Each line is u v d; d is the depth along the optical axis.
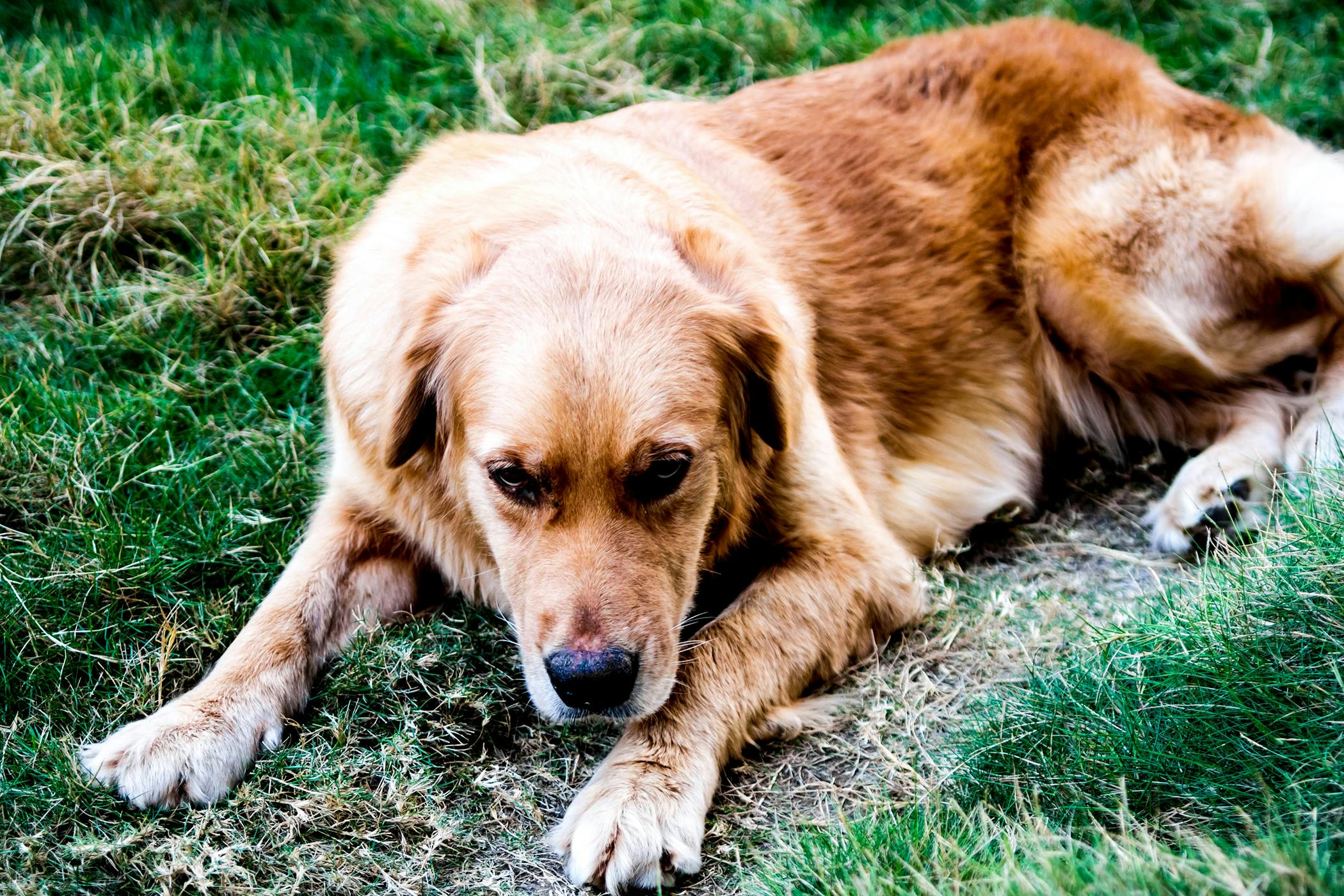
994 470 1.51
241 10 1.90
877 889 1.11
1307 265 1.49
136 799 1.22
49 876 1.17
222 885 1.18
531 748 1.27
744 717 1.27
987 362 1.52
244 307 1.55
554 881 1.19
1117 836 1.13
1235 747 1.15
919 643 1.35
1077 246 1.51
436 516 1.31
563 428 1.18
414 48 1.81
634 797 1.21
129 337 1.52
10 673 1.28
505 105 1.75
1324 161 1.53
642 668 1.19
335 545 1.35
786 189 1.47
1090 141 1.53
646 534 1.21
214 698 1.26
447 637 1.32
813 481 1.34
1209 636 1.19
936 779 1.21
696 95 1.82
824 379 1.42
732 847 1.20
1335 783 1.10
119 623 1.32
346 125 1.70
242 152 1.63
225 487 1.42
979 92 1.55
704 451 1.23
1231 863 1.06
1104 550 1.43
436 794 1.23
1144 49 1.94
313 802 1.21
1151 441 1.55
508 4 1.95
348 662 1.29
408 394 1.25
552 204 1.28
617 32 1.87
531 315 1.21
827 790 1.24
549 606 1.18
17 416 1.42
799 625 1.31
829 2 2.05
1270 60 1.92
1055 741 1.19
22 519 1.39
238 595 1.36
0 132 1.62
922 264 1.50
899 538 1.44
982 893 1.09
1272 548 1.25
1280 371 1.53
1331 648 1.16
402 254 1.31
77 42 1.76
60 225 1.58
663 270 1.24
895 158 1.51
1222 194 1.50
